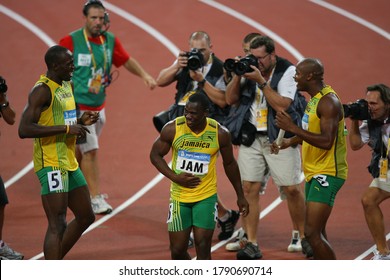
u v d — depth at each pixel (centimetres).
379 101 2809
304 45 5738
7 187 3938
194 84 3238
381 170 2869
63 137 2716
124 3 6519
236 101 3066
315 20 6150
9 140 4531
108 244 3225
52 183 2688
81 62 3681
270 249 3152
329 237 3241
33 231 3375
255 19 6206
